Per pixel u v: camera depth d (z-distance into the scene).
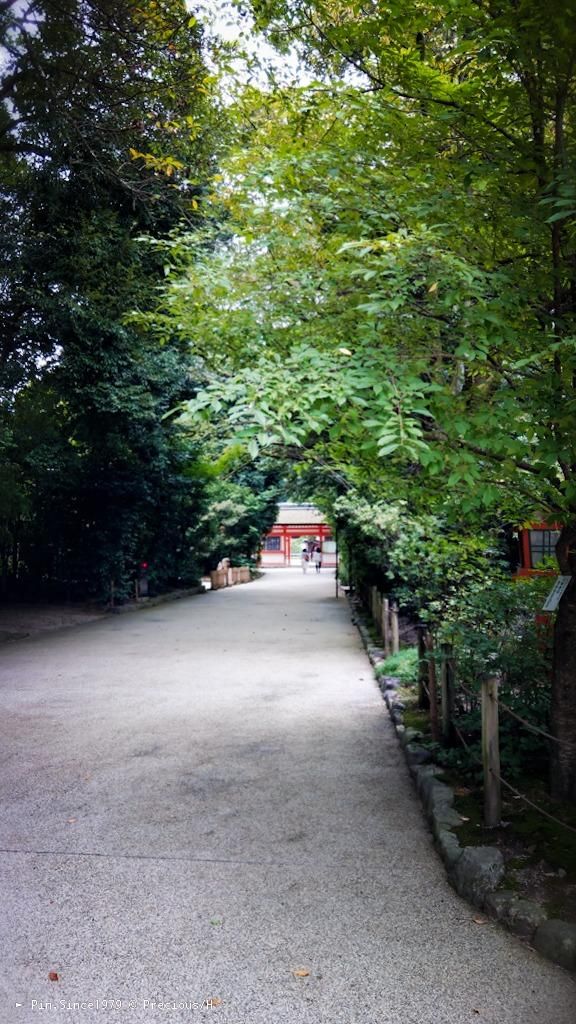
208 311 4.47
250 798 4.80
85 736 6.43
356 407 3.31
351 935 3.08
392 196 4.00
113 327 11.80
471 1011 2.58
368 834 4.19
